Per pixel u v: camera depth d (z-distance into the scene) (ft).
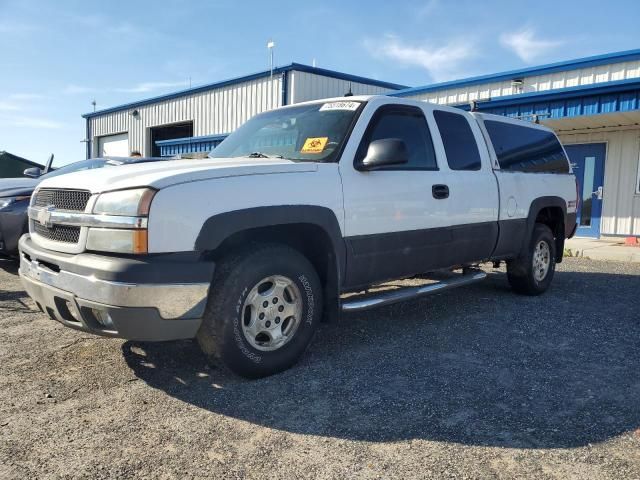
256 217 11.45
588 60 40.65
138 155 37.68
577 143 42.75
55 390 11.43
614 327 16.67
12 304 18.65
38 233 12.92
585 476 8.28
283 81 60.70
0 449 9.00
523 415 10.37
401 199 14.62
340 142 13.74
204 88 72.49
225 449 9.07
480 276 18.49
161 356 13.50
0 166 60.13
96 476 8.23
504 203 18.57
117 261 10.27
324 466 8.56
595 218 42.06
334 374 12.41
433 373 12.54
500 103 42.70
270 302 12.05
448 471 8.41
